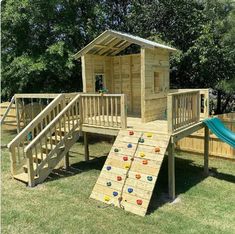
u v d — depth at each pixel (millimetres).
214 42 13023
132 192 6230
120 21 15188
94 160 10234
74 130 8422
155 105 8836
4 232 5270
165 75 9406
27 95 9805
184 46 14234
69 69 12445
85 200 6613
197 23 13719
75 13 13180
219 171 9125
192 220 5895
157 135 6824
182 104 7355
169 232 5395
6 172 8461
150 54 8430
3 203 6406
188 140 11031
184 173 8930
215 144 10352
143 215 5887
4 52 13086
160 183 7973
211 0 12945
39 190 7191
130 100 9992
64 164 9336
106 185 6656
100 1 14039
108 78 10305
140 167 6477
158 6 14141
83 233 5273
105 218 5797
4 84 13359
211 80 14281
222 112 16422
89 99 8312
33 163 7922
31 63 11867
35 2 11984
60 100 8445
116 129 7652
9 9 12117
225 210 6410
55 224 5559
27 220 5691
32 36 13133
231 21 10930
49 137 8570
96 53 9727
